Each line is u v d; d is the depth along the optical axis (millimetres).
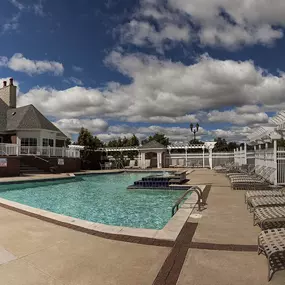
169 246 4629
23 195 14242
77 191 15688
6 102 32219
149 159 39688
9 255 4285
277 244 3629
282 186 13156
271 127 13844
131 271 3656
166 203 11594
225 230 5621
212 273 3549
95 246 4664
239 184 12672
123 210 10289
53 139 30047
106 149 39750
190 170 29953
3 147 22750
